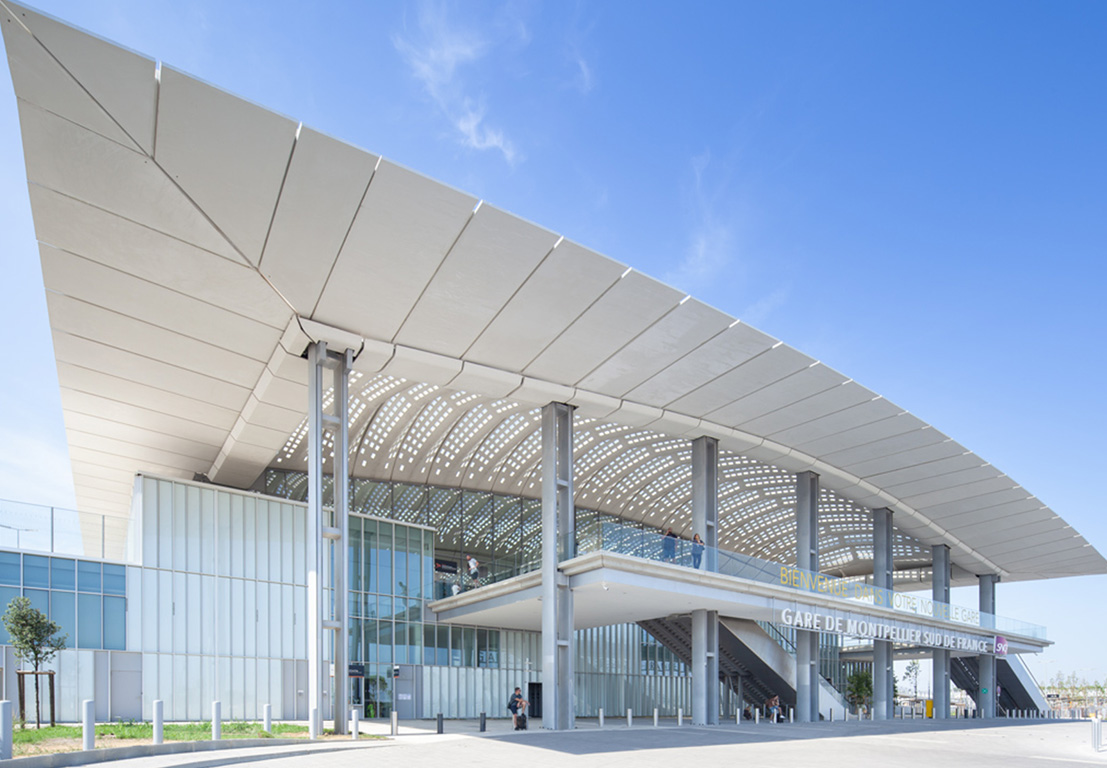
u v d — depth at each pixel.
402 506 36.09
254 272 19.61
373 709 29.42
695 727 26.50
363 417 31.66
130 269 19.62
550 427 26.52
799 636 34.28
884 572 38.84
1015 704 55.66
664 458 39.22
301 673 27.08
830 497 42.31
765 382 26.67
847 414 29.41
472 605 30.50
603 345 23.66
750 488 43.31
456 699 32.56
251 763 12.95
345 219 17.94
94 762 11.73
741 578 28.23
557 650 24.97
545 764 13.47
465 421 33.72
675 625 36.00
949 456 33.44
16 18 13.22
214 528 26.05
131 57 14.05
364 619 29.91
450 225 18.39
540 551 27.33
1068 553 47.56
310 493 21.27
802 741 20.83
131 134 15.65
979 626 44.25
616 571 24.27
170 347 23.14
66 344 23.06
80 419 28.20
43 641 18.94
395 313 21.41
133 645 23.59
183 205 17.42
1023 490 37.38
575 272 20.38
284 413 26.69
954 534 44.56
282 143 15.93
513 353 23.83
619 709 43.09
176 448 30.91
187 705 24.31
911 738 23.36
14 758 10.23
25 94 14.74
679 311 22.34
